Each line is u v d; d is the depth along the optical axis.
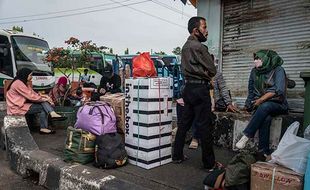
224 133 5.53
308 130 3.26
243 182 3.09
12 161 5.20
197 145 5.48
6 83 10.04
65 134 6.71
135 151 4.42
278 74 4.57
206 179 3.27
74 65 8.75
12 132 5.47
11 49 14.09
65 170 4.10
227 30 6.36
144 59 4.38
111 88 8.35
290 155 2.94
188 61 4.12
